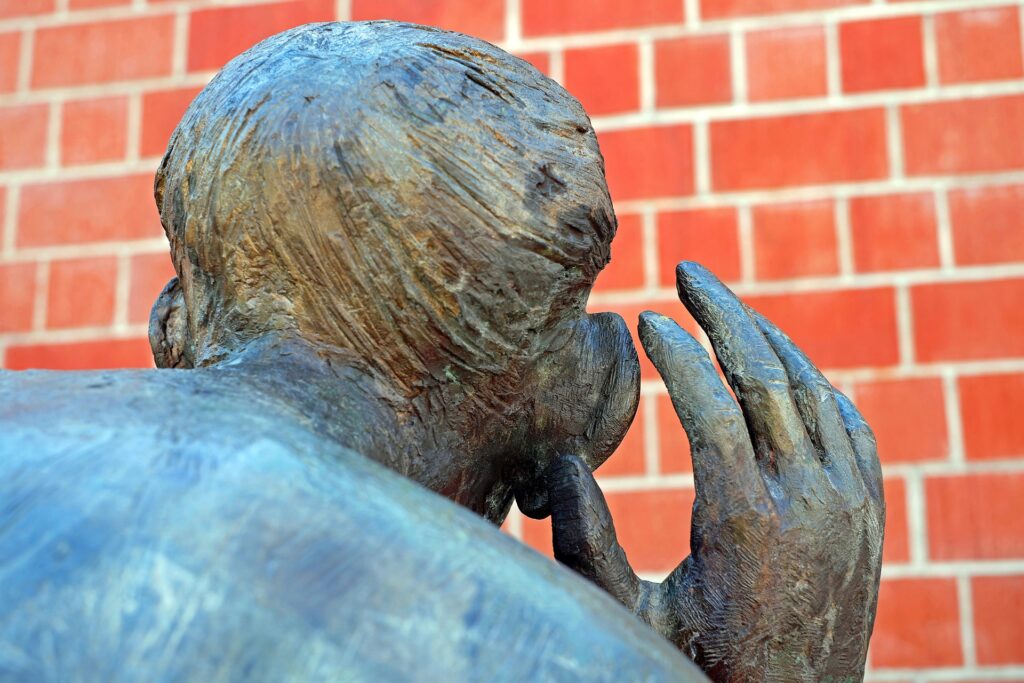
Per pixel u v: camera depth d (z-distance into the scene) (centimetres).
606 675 48
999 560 219
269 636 45
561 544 81
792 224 235
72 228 257
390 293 70
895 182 235
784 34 242
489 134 72
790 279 233
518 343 75
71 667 44
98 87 264
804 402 83
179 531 47
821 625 79
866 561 81
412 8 254
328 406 68
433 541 50
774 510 78
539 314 75
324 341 71
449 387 74
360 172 69
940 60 238
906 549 221
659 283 234
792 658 79
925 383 227
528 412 81
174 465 50
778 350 85
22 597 45
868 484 84
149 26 265
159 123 261
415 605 48
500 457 82
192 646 45
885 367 228
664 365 82
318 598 47
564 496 81
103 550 46
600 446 85
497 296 72
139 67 263
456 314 72
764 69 242
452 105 71
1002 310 228
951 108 236
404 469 72
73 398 56
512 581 50
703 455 80
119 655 44
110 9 267
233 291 71
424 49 73
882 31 241
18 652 44
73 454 50
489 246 71
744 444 79
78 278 255
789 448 80
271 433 54
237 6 263
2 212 259
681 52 244
